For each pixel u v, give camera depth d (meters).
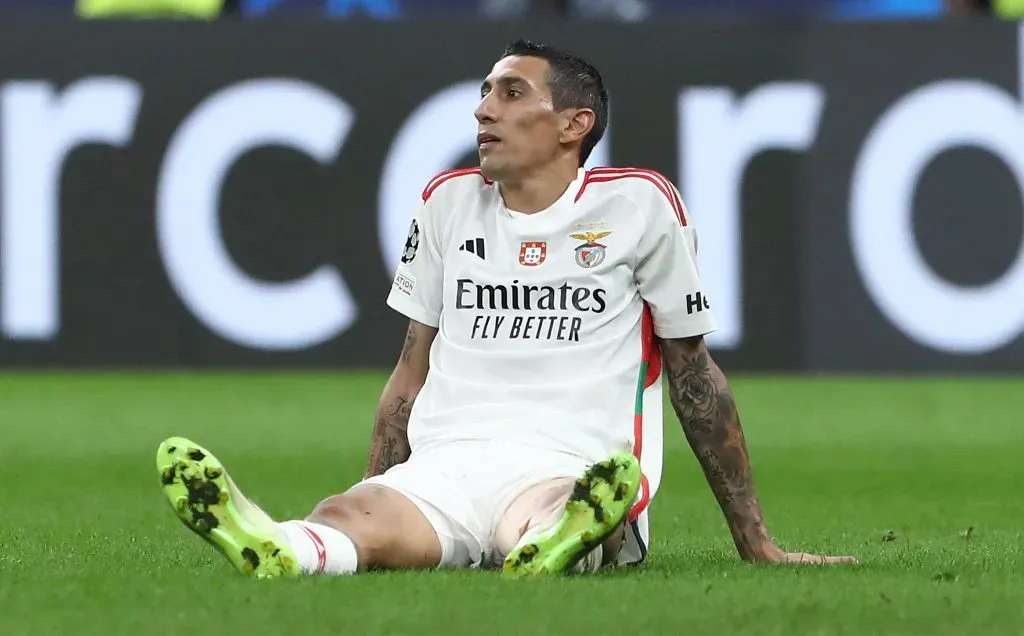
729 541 18.05
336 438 32.84
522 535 13.59
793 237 44.66
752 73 44.62
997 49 44.56
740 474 15.32
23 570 14.27
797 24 44.59
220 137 44.50
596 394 14.78
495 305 15.07
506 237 15.20
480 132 15.22
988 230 44.62
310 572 13.05
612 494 12.86
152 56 44.41
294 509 22.28
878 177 44.62
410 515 13.73
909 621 11.61
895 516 21.50
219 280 44.66
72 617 11.75
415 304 15.73
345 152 44.59
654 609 11.87
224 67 44.50
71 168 44.28
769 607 12.02
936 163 44.69
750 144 44.62
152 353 44.72
